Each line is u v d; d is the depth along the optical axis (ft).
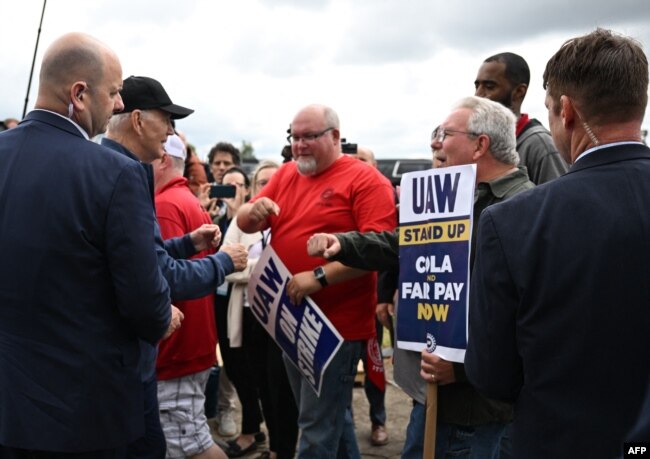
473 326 4.97
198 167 15.24
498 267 4.66
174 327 7.81
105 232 5.72
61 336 5.66
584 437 4.22
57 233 5.62
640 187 4.26
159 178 9.47
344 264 8.48
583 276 4.26
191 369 9.21
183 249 8.68
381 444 13.47
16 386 5.63
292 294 9.09
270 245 9.75
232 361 13.19
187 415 9.24
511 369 4.77
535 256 4.46
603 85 4.41
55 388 5.64
